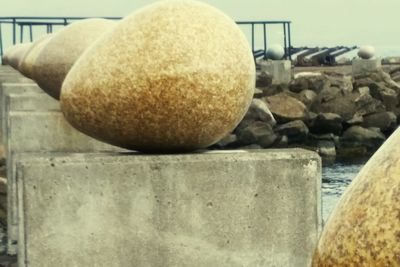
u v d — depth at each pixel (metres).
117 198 5.44
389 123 29.98
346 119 29.56
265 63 32.53
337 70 39.03
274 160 5.59
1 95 15.65
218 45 5.62
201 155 5.55
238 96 5.69
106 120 5.68
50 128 9.55
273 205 5.61
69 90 5.78
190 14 5.66
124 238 5.46
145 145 5.78
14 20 25.89
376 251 2.01
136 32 5.62
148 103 5.57
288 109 28.83
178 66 5.54
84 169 5.41
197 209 5.52
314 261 2.18
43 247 5.40
